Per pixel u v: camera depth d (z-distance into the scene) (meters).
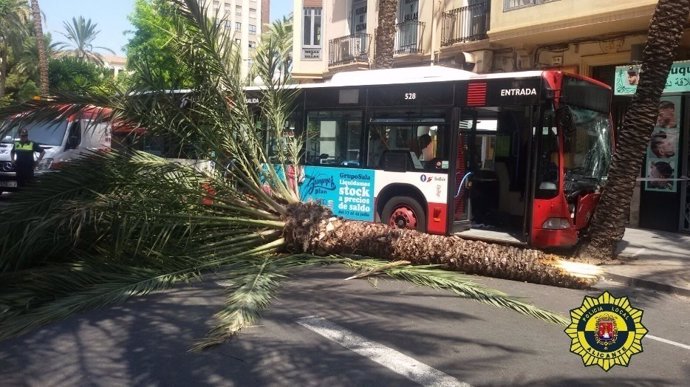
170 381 4.75
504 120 11.34
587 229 10.65
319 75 26.50
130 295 6.93
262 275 7.62
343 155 11.90
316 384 4.68
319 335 5.78
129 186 8.63
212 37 9.80
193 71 9.84
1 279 7.40
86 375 4.88
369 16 23.19
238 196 9.36
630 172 9.98
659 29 9.63
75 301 6.54
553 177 9.77
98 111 9.53
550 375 4.96
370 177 11.40
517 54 17.14
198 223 8.70
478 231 10.88
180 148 9.80
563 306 7.11
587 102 10.59
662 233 13.93
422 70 11.28
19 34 45.47
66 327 6.02
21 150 15.16
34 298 6.69
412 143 10.97
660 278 8.92
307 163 12.30
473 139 11.62
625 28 14.40
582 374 5.01
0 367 5.08
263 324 6.09
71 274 7.26
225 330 5.73
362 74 12.08
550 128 9.77
